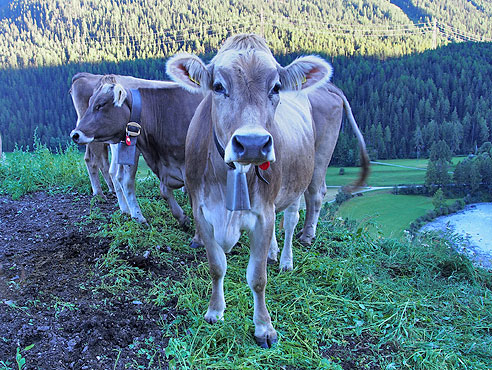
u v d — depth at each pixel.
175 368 2.65
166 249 4.36
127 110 4.57
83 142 4.38
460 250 4.95
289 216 4.01
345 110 4.80
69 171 7.00
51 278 3.75
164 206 5.52
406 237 5.22
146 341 2.94
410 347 3.17
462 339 3.37
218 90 2.39
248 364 2.77
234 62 2.34
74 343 2.86
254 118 2.24
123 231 4.35
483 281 4.50
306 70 2.70
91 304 3.35
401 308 3.62
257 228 2.87
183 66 2.58
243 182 2.54
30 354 2.71
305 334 3.15
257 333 3.01
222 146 2.48
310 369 2.83
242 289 3.55
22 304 3.29
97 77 5.86
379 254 4.79
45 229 4.86
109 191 6.29
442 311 3.75
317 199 4.71
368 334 3.30
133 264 4.04
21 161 7.55
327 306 3.53
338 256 4.57
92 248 4.31
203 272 3.96
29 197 6.18
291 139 3.54
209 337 2.97
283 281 3.83
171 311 3.33
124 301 3.45
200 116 2.98
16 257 4.13
